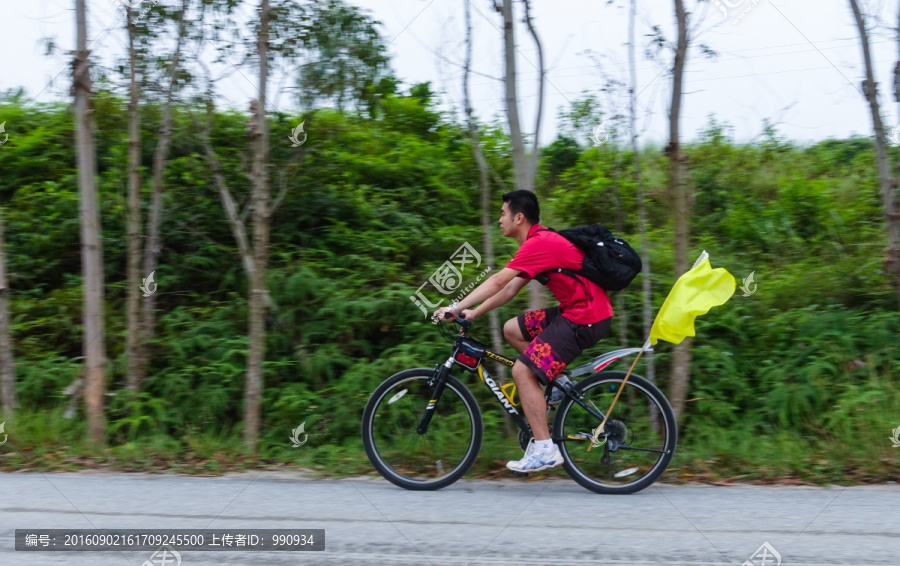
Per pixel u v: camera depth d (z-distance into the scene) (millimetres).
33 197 7953
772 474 4957
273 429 5766
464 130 9070
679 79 5484
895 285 6293
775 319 6551
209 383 6168
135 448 5477
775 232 8305
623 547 3627
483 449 5145
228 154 7680
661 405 4656
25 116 9352
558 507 4273
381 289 6875
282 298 6770
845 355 6074
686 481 4879
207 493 4562
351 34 6203
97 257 5637
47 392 6238
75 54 5500
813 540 3707
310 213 7781
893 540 3705
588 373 4699
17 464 5219
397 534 3811
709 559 3477
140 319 6723
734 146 9258
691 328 4559
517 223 4574
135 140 5934
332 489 4684
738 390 5973
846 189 8891
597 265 4410
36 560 3486
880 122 6078
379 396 4781
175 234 7379
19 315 6871
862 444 5184
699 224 8633
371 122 9133
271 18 5711
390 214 8125
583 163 8945
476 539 3738
